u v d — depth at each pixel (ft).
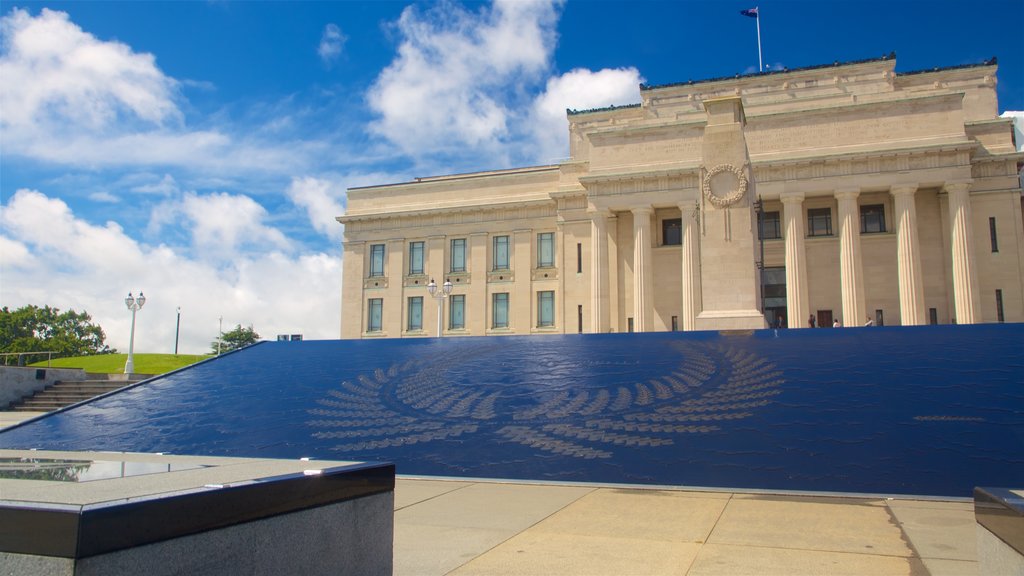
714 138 102.17
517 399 64.85
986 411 51.88
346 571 20.12
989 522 17.44
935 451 46.70
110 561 13.58
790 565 26.43
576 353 78.23
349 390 73.36
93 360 205.05
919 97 170.50
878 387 58.23
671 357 72.64
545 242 214.90
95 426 70.18
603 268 188.44
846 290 170.09
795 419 53.78
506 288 215.72
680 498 41.04
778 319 183.52
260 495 17.19
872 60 187.32
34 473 18.16
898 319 174.60
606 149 191.01
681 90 204.13
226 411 71.05
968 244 163.43
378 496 21.88
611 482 46.06
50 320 388.37
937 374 59.82
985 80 185.68
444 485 46.19
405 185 232.12
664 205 185.37
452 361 79.97
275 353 93.25
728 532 32.17
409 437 58.44
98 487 15.70
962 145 163.84
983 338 68.39
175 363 197.98
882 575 25.03
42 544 13.28
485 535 31.81
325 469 20.02
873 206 183.21
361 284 233.55
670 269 191.83
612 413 58.95
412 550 29.04
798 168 175.42
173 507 14.92
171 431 66.64
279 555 17.69
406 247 230.89
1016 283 166.30
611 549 29.09
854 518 35.14
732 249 99.35
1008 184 169.78
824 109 176.65
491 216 220.64
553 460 50.80
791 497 41.04
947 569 25.68
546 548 29.30
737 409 56.85
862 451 47.60
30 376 135.44
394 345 91.20
